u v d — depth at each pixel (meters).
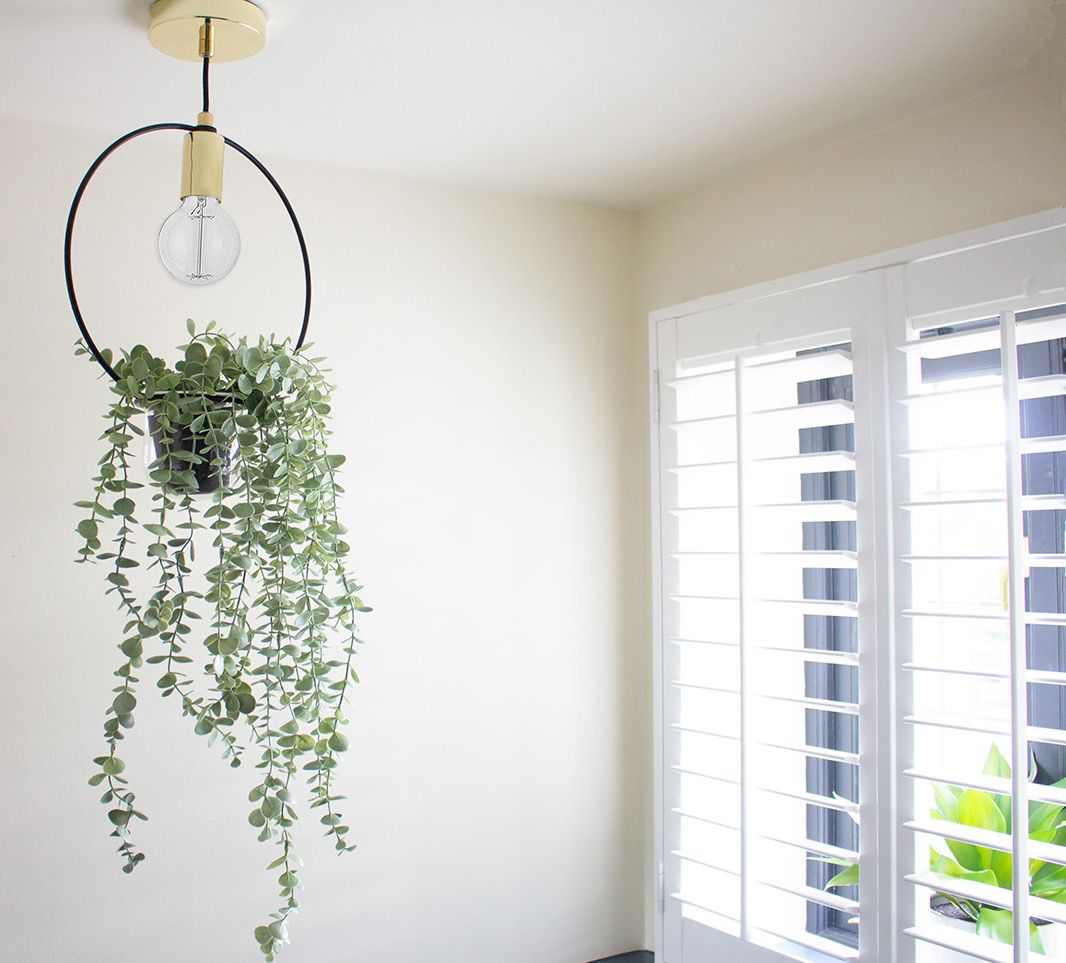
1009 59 1.57
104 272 1.79
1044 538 1.84
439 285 2.11
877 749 1.71
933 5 1.41
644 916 2.29
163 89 1.66
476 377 2.14
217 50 1.47
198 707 1.82
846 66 1.60
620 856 2.28
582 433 2.28
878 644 1.71
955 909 1.79
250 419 1.25
